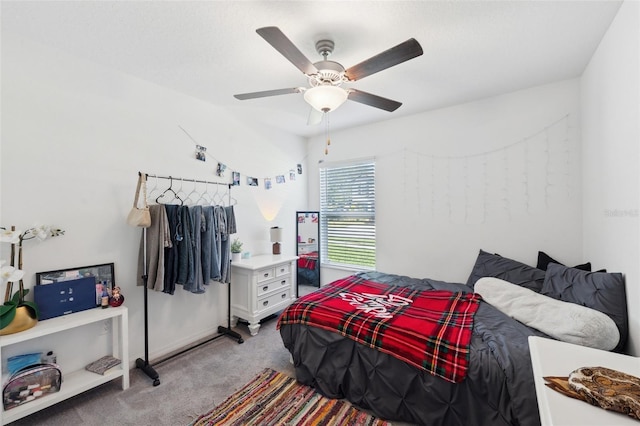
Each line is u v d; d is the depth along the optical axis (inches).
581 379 36.5
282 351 103.6
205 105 116.7
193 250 97.5
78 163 82.5
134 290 94.0
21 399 65.3
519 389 54.1
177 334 106.0
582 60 86.4
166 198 103.5
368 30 70.5
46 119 76.9
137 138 95.5
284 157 156.9
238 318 126.6
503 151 112.6
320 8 62.8
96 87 86.0
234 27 69.7
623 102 62.4
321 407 73.4
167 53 81.2
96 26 69.3
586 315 64.4
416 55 59.0
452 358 61.6
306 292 164.2
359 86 103.2
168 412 71.8
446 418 62.2
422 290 102.4
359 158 149.7
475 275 109.3
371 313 80.4
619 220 66.0
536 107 105.7
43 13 64.3
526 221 108.6
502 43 76.8
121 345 81.1
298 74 94.1
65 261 79.9
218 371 90.3
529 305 79.7
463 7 62.9
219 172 122.1
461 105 121.3
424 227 131.6
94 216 85.5
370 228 150.6
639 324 56.8
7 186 71.2
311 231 164.7
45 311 73.6
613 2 61.6
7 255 70.8
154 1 60.7
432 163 128.8
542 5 62.4
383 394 69.2
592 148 85.7
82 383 74.3
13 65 72.0
